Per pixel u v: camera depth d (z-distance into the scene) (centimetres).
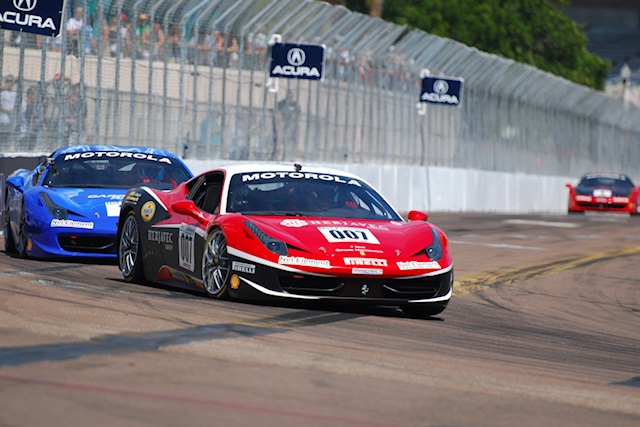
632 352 2858
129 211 3578
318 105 9431
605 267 5544
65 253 3931
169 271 3341
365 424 1678
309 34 9075
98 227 3916
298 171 3375
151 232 3425
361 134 10175
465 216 9944
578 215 11512
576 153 15688
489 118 12712
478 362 2392
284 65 8388
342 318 2900
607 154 17088
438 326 2978
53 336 2242
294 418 1677
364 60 10181
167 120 7412
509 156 13350
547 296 4147
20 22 5262
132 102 7025
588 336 3112
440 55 11238
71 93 6425
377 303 2998
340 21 9462
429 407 1847
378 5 17075
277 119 8812
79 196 4041
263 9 8319
